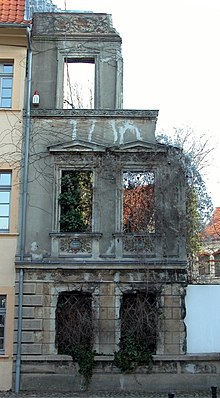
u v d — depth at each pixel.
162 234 22.42
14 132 23.22
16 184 22.86
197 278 24.95
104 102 24.02
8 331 21.73
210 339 21.89
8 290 22.03
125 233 22.45
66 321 22.03
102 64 24.39
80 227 22.72
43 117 23.39
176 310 21.97
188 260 23.70
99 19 24.80
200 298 22.17
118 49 24.55
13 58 23.84
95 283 22.09
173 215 22.62
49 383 21.34
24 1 25.05
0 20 24.03
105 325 21.86
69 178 23.09
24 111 23.42
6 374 21.39
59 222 22.72
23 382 21.33
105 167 22.91
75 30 24.61
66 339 21.91
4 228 22.77
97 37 24.53
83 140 23.12
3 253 22.34
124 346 21.58
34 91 23.91
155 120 23.42
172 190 22.80
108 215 22.69
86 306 22.23
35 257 22.28
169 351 21.69
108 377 21.38
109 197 22.81
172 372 21.48
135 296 22.33
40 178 22.95
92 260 22.19
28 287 22.03
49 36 24.45
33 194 22.83
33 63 24.17
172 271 22.17
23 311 21.88
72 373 21.39
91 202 22.92
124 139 23.22
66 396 20.20
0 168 22.95
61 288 22.05
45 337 21.70
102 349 21.72
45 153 23.14
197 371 21.52
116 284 22.09
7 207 22.92
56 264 22.03
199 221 23.17
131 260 22.16
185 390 21.33
